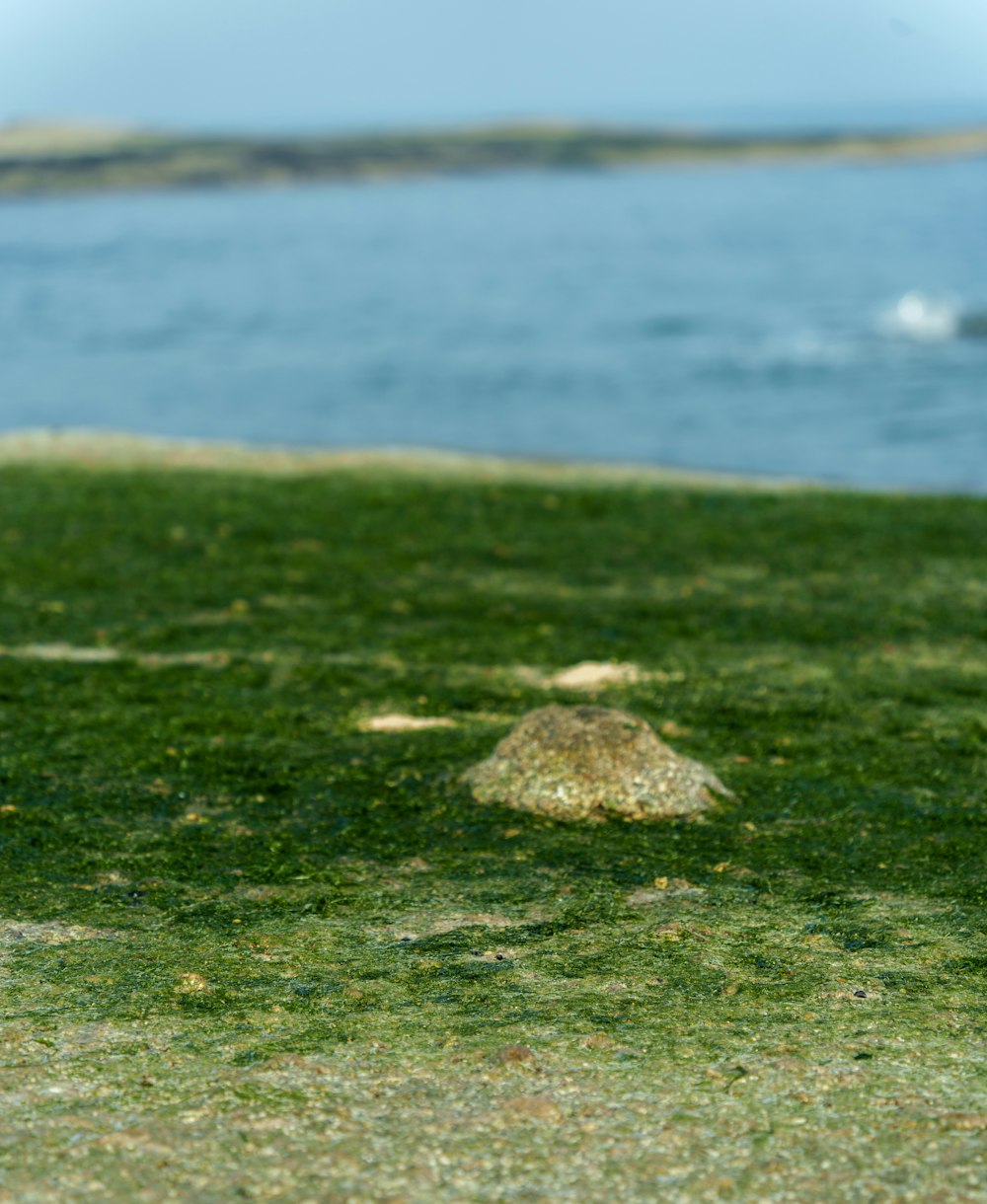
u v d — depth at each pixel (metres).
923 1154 8.74
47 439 54.00
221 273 174.38
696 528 36.41
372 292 145.12
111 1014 11.02
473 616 27.27
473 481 44.62
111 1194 8.23
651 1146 8.88
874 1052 10.38
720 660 24.23
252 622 26.36
